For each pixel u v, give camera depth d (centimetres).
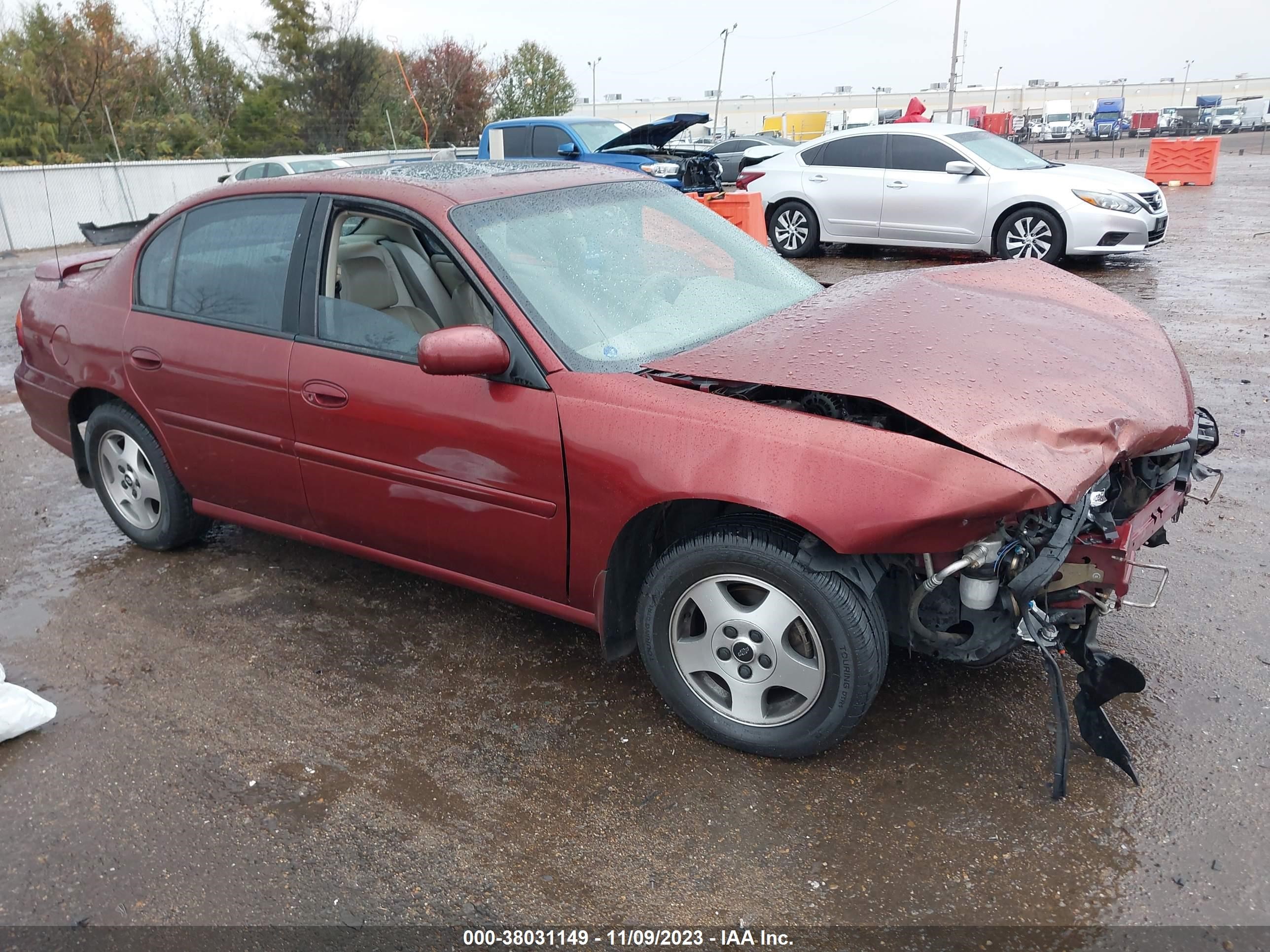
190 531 431
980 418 247
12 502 521
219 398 368
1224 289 923
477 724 311
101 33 2895
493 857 253
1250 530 416
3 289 1363
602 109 10488
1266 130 5969
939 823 258
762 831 258
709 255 370
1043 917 226
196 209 385
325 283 342
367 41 3638
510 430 296
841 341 284
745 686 283
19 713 310
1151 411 274
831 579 257
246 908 239
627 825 263
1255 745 281
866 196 1183
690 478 262
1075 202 1044
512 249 317
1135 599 366
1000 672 326
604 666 344
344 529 359
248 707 324
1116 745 264
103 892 246
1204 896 229
